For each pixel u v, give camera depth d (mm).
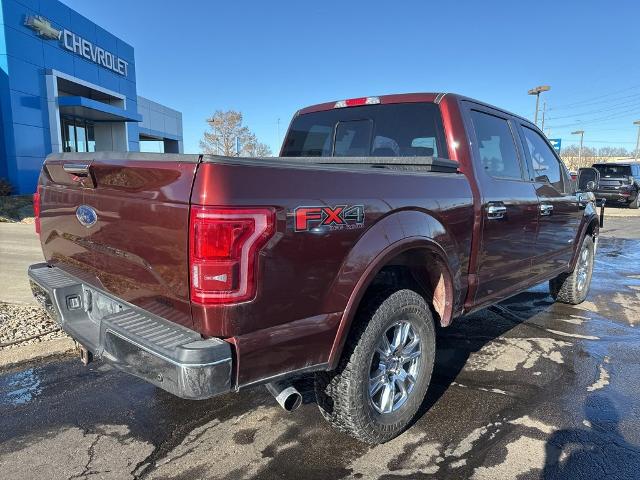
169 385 2080
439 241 3092
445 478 2633
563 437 3047
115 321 2406
